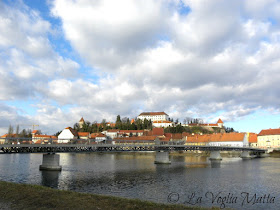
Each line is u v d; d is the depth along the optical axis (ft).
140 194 129.49
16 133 576.61
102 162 324.19
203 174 206.08
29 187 96.43
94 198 81.82
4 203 75.66
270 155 465.88
